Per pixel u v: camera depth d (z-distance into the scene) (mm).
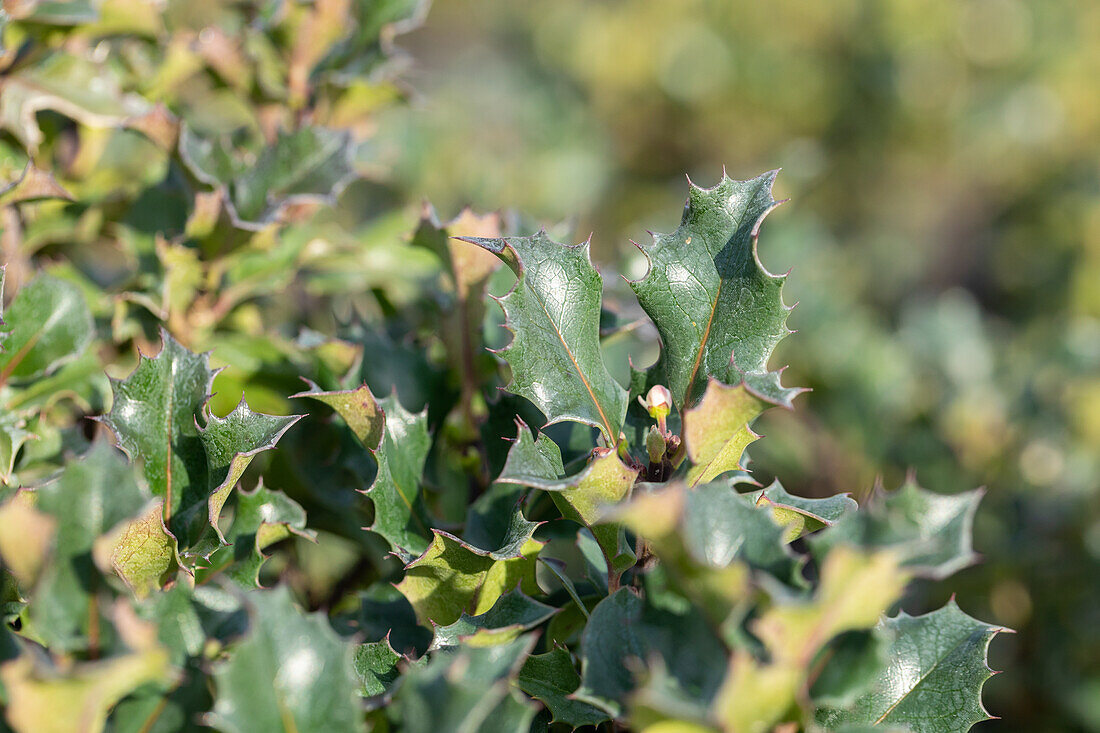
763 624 217
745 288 243
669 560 221
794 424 452
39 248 295
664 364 246
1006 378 499
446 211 464
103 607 226
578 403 243
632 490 236
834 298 502
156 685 229
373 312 372
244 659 224
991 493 448
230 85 297
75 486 227
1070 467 455
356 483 276
